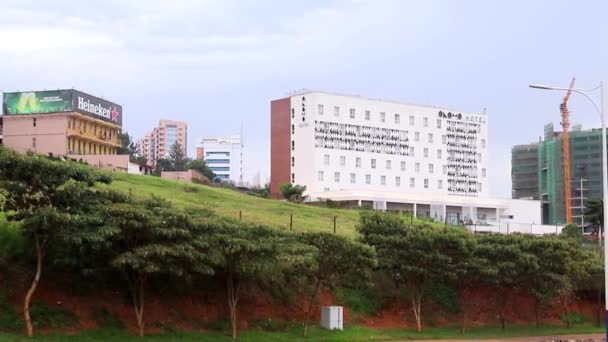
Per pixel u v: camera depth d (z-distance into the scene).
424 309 39.72
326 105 104.62
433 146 113.62
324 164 103.44
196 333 28.64
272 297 33.94
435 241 36.03
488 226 86.19
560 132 134.62
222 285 32.19
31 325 24.58
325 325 33.56
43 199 25.16
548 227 93.00
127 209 25.42
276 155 107.38
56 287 27.38
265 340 29.33
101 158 97.31
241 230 28.44
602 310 49.22
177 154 157.25
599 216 72.25
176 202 48.41
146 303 29.12
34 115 101.00
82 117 103.12
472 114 118.06
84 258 27.03
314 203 84.38
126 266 26.81
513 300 45.03
